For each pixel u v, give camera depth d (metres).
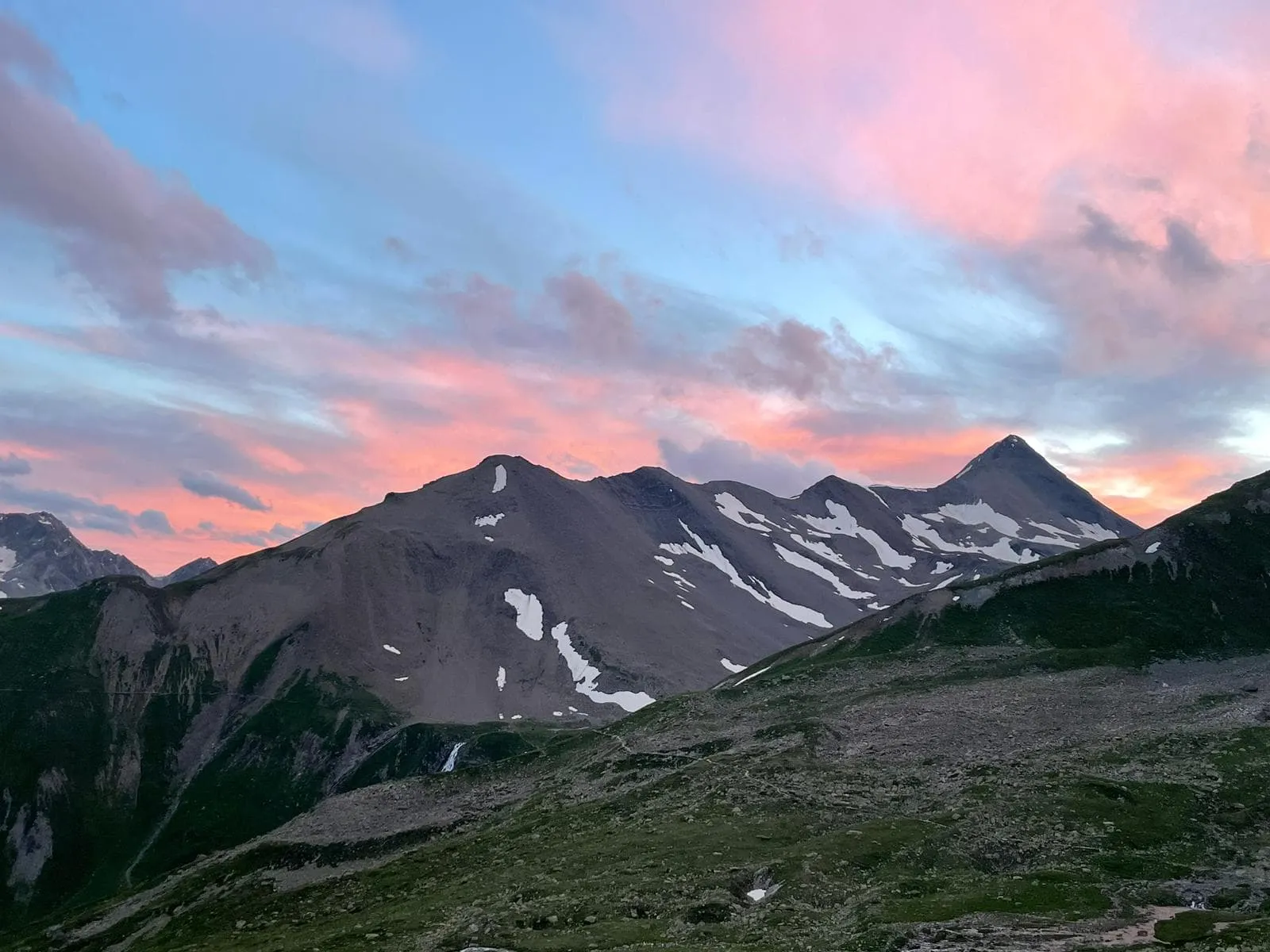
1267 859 73.50
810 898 70.19
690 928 66.56
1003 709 125.31
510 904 78.25
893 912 63.59
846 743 119.94
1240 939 52.31
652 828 96.25
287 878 120.06
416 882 103.06
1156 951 52.06
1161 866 72.44
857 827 86.06
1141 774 95.56
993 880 70.94
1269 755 95.94
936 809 90.88
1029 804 87.31
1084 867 73.38
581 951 63.00
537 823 114.62
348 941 82.38
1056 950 53.66
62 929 128.62
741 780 107.81
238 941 99.12
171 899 124.06
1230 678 135.00
